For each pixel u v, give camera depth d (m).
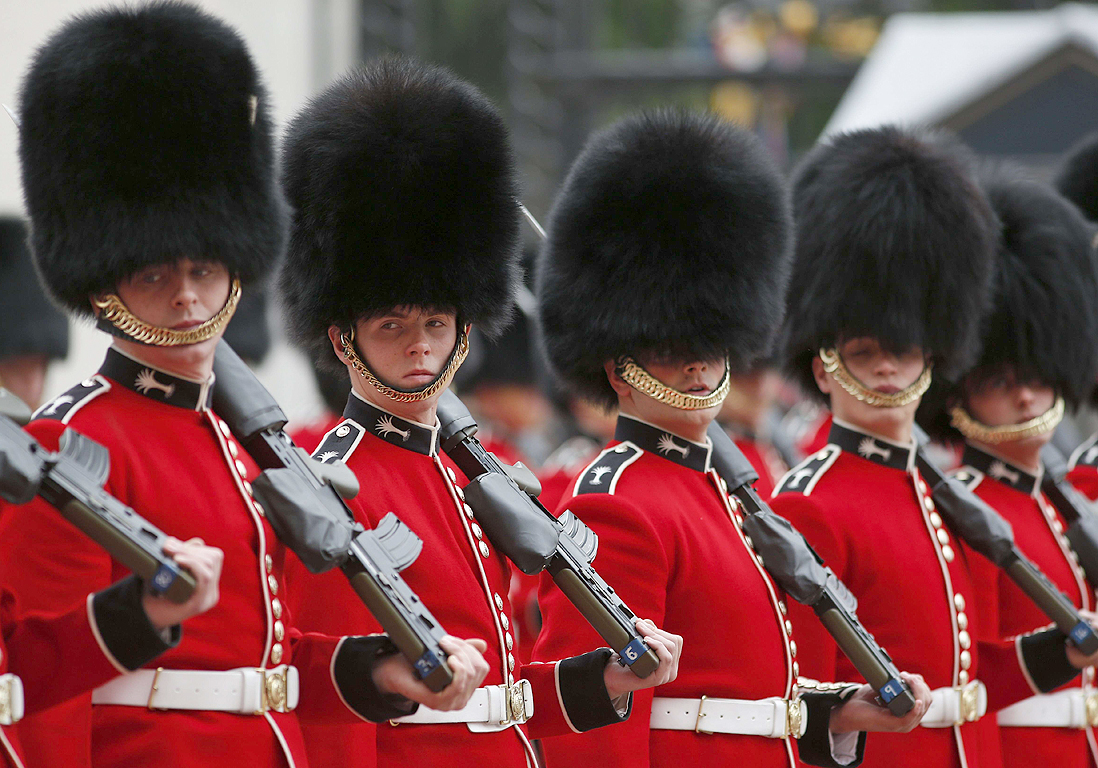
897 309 19.47
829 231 20.12
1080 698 21.42
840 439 19.48
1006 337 22.08
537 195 48.53
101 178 12.96
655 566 15.84
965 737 18.69
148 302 12.91
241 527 13.00
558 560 14.39
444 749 14.26
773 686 16.45
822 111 60.62
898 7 50.59
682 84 47.84
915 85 39.22
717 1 61.22
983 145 38.59
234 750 12.55
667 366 17.09
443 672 12.22
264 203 13.76
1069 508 22.39
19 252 23.55
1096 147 27.91
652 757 16.08
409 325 15.08
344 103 15.53
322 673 13.06
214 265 13.23
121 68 13.09
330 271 15.16
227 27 13.76
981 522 19.17
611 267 17.47
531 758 14.85
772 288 18.14
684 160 17.66
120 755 12.31
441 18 87.88
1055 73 37.94
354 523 12.70
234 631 12.80
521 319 37.41
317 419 29.53
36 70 13.27
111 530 11.02
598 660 14.59
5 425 11.00
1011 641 19.69
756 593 16.59
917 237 19.78
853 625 16.55
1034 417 22.16
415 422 15.02
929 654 18.50
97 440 12.44
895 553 18.59
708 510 16.86
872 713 16.48
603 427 31.11
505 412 37.69
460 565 14.65
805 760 16.88
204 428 13.25
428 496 14.77
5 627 11.82
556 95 47.66
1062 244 22.80
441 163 15.48
